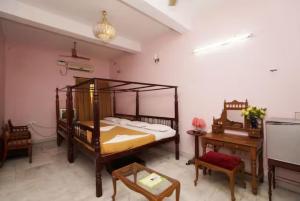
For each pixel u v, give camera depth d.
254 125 2.43
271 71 2.33
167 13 2.71
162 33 3.85
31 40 4.05
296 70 2.13
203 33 3.12
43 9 2.81
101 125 4.00
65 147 4.21
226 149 2.84
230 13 2.75
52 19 2.95
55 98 4.77
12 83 4.14
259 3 2.43
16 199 2.08
